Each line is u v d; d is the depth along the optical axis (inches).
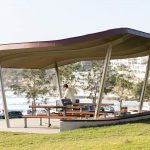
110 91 1923.0
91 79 1886.1
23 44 534.6
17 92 2016.5
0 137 472.1
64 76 1819.6
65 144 417.4
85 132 485.1
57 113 655.1
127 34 539.8
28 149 402.0
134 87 2132.1
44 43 528.7
